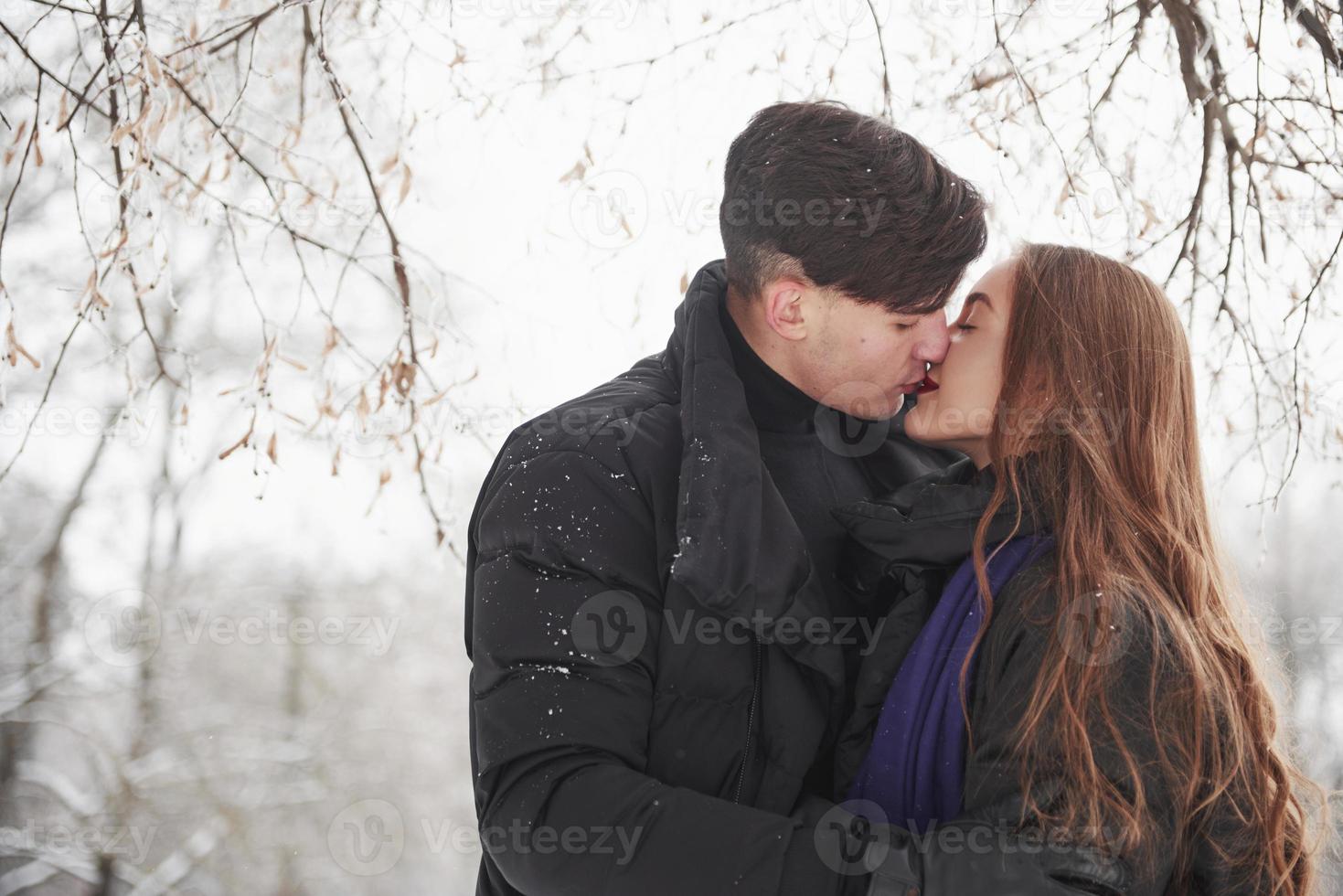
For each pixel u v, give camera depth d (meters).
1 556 7.11
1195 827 1.15
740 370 1.37
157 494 7.27
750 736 1.21
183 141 2.39
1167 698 1.08
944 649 1.21
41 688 6.90
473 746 1.33
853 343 1.31
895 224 1.25
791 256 1.27
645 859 1.06
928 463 1.57
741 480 1.21
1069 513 1.19
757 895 1.04
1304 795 1.26
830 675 1.22
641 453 1.26
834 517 1.34
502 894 1.24
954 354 1.33
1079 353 1.26
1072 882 1.01
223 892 7.42
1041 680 1.07
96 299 2.25
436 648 8.28
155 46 2.36
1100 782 1.03
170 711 7.46
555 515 1.20
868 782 1.22
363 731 8.06
